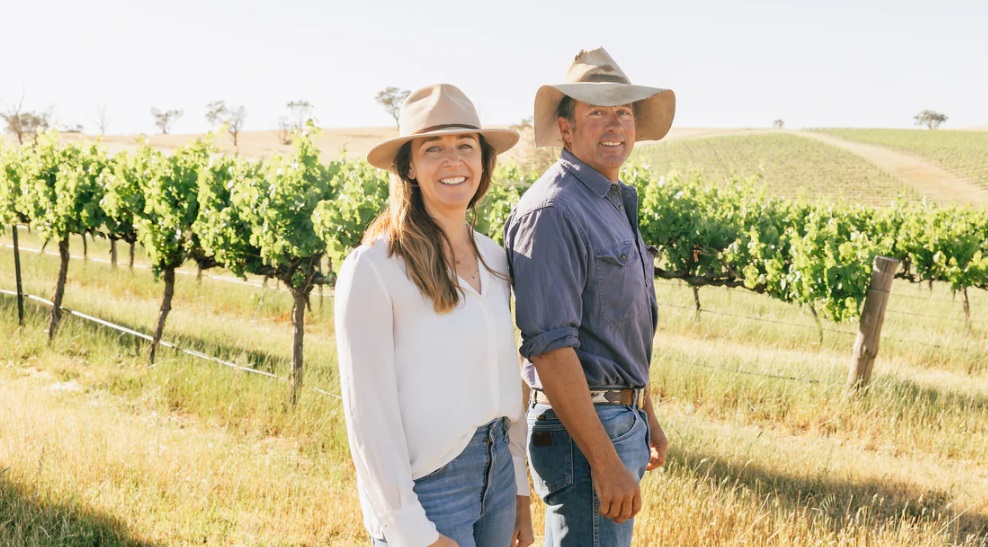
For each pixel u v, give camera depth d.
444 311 1.97
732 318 11.13
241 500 4.29
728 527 4.08
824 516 4.50
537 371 2.16
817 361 8.73
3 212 10.73
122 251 18.05
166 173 8.23
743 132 91.00
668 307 11.79
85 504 3.93
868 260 7.89
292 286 6.97
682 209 10.27
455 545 1.93
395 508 1.87
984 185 50.03
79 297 11.27
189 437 5.45
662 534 3.94
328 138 72.44
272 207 6.96
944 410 6.96
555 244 2.14
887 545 4.05
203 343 8.86
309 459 5.31
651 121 2.84
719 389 7.59
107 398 6.60
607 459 2.12
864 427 6.71
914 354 9.58
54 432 4.91
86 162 10.60
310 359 8.29
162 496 4.24
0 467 4.25
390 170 2.10
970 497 5.06
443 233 2.08
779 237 9.85
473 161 2.09
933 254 12.40
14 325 9.04
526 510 2.38
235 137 77.19
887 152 67.00
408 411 1.97
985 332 11.47
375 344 1.89
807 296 8.50
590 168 2.35
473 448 2.06
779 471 5.40
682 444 5.66
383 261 1.95
